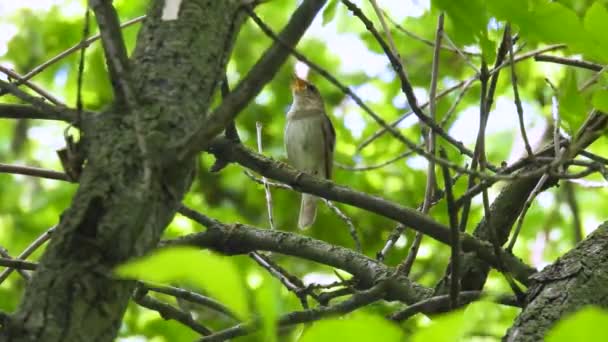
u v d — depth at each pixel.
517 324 5.30
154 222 4.15
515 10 3.44
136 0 12.05
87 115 4.43
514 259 6.68
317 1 4.36
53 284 3.92
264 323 2.23
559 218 15.00
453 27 4.23
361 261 7.47
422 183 16.70
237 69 18.61
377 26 11.89
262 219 17.78
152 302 7.28
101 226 4.02
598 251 5.68
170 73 4.50
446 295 6.54
